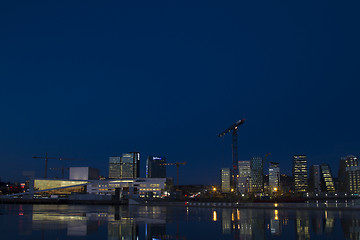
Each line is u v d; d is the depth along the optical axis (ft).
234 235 121.60
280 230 135.64
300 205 335.06
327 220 181.78
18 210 360.89
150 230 137.69
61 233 126.21
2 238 111.65
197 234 124.57
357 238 111.55
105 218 209.87
